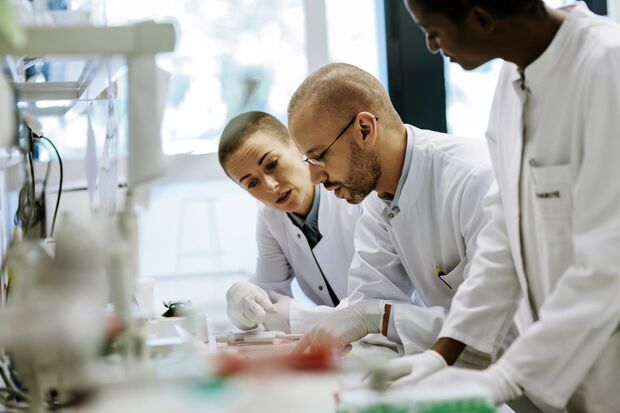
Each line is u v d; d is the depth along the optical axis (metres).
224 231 3.38
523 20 1.31
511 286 1.59
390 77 3.43
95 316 1.00
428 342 1.87
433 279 2.06
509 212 1.56
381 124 1.88
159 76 1.10
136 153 1.01
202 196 3.34
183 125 3.23
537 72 1.39
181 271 3.35
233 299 2.31
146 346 1.17
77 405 1.03
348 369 1.21
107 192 1.59
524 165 1.48
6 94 1.31
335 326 1.91
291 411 1.03
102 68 1.37
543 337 1.27
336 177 1.89
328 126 1.82
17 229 1.54
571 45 1.35
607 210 1.27
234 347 1.84
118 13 3.12
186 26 3.21
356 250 2.23
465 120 3.46
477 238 1.73
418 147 1.94
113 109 1.63
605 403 1.42
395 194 1.96
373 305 1.97
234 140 2.28
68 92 1.85
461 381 1.27
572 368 1.28
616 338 1.40
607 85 1.28
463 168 1.91
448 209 1.92
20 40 0.88
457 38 1.29
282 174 2.30
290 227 2.50
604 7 3.46
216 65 3.25
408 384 1.33
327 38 3.36
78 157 2.77
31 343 0.95
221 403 1.04
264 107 3.32
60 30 0.95
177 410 1.01
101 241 1.02
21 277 0.98
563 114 1.37
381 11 3.41
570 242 1.40
